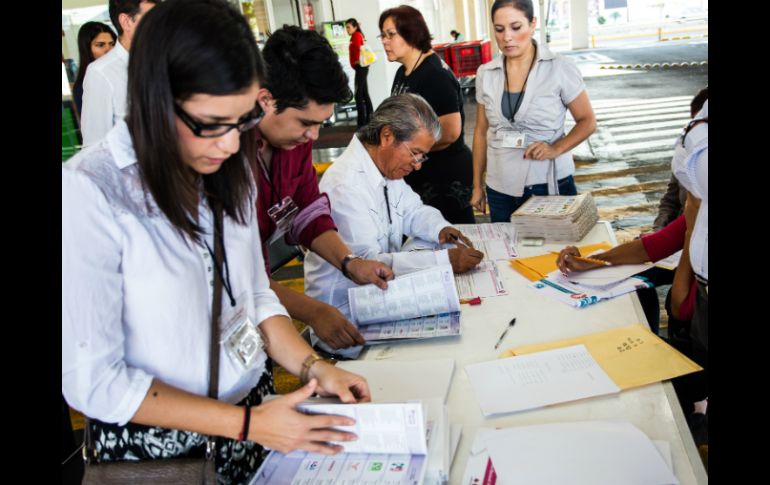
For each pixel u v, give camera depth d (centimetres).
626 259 203
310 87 145
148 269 97
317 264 205
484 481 111
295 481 110
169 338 102
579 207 235
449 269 179
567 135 271
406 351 165
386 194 222
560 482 106
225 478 114
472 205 317
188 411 100
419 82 301
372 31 912
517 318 176
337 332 168
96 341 92
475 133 317
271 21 776
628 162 612
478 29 1705
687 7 2736
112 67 266
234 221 112
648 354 146
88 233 90
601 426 120
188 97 87
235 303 114
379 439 111
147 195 95
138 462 107
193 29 85
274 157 171
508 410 131
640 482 105
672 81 1102
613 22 2808
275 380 289
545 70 267
